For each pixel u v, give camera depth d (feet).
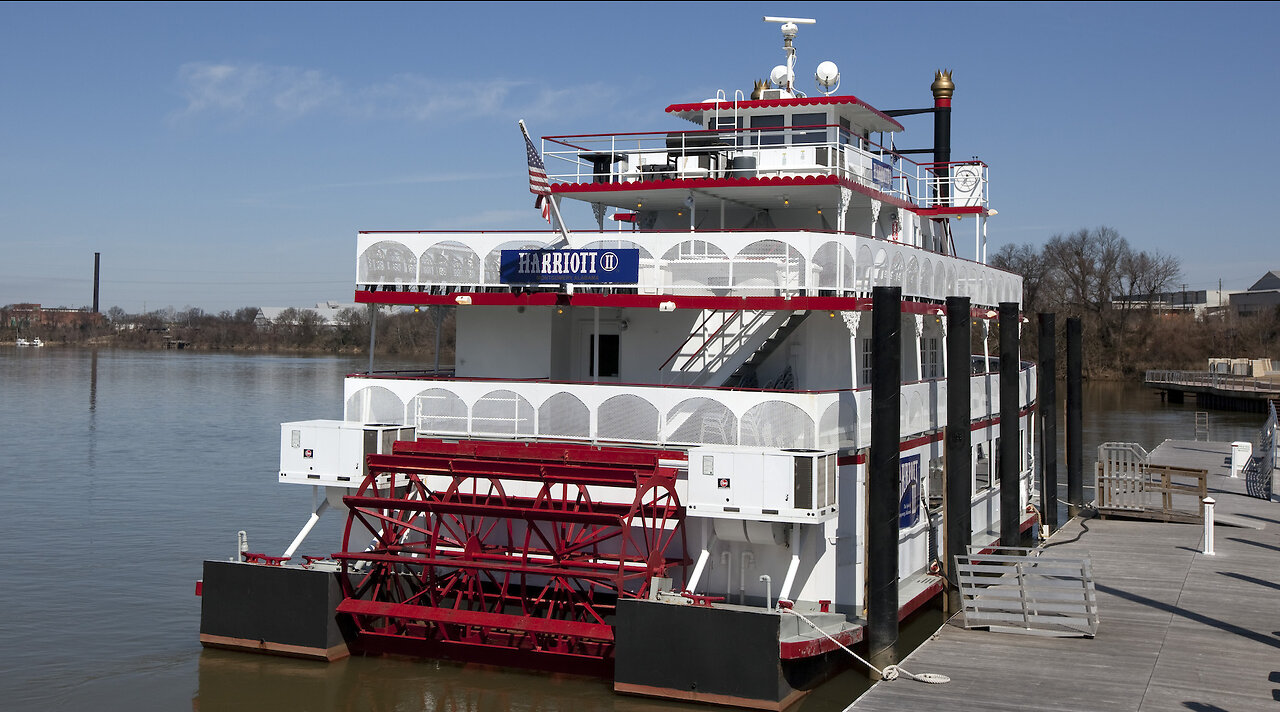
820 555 63.98
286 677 63.93
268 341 588.50
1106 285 415.64
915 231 98.37
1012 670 57.41
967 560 72.28
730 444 65.16
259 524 113.60
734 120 89.56
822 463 60.29
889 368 61.41
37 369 379.96
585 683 62.90
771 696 55.88
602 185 79.82
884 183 90.48
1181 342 409.69
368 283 76.28
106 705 61.21
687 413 66.18
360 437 68.64
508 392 70.38
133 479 142.20
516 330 79.15
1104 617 68.44
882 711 51.24
